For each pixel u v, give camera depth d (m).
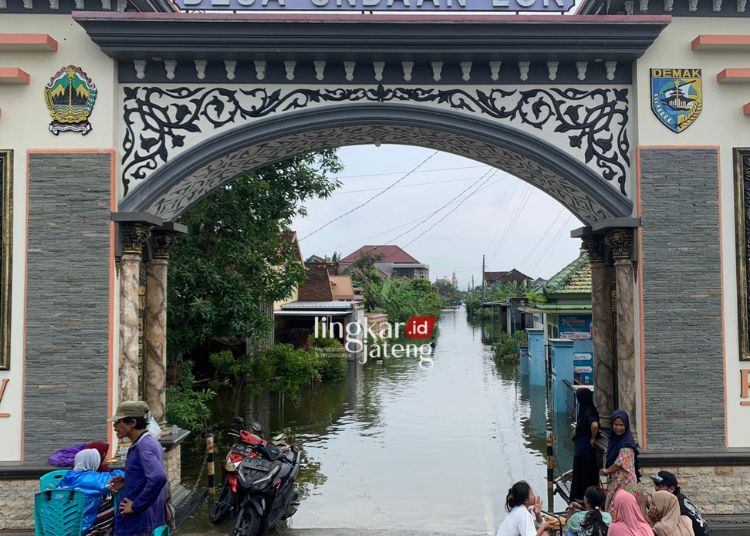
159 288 8.02
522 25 6.95
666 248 7.20
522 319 34.50
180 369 12.93
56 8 7.13
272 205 14.03
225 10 7.16
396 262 119.25
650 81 7.29
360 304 35.09
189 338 12.47
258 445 7.18
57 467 6.61
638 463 6.81
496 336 41.59
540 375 19.45
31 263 6.97
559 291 15.84
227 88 7.30
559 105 7.41
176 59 7.19
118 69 7.24
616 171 7.39
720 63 7.34
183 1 7.13
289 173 14.38
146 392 7.91
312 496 8.57
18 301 6.96
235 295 12.85
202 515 7.60
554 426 13.43
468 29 6.97
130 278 7.15
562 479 8.27
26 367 6.91
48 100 7.09
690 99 7.29
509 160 7.99
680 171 7.25
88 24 6.82
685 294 7.18
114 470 6.08
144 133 7.23
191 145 7.25
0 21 7.12
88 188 7.03
